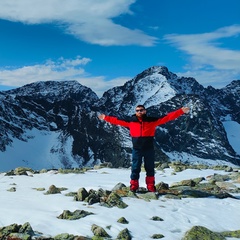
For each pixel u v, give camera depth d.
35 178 15.10
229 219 9.21
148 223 8.45
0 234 7.45
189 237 7.77
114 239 7.54
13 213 8.70
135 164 11.20
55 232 7.66
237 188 12.92
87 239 7.32
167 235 7.91
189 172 18.11
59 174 16.69
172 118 11.04
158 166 20.73
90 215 8.71
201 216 9.23
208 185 13.09
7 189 12.23
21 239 7.22
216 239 7.84
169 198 10.66
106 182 14.07
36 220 8.24
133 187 11.20
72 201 10.09
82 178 15.27
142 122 11.10
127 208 9.41
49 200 10.20
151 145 11.24
